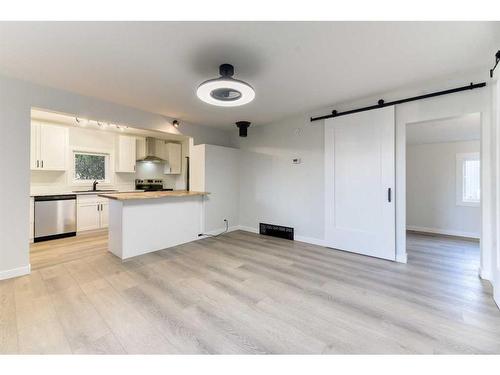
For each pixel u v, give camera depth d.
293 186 4.23
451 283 2.48
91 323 1.77
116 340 1.59
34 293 2.23
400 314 1.92
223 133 5.18
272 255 3.40
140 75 2.55
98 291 2.28
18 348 1.50
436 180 5.15
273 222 4.55
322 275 2.70
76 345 1.54
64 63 2.29
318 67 2.38
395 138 3.08
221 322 1.81
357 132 3.37
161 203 3.71
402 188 3.06
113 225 3.43
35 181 4.56
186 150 6.80
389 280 2.56
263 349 1.52
